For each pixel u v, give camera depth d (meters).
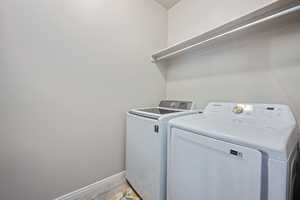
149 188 1.32
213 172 0.82
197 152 0.91
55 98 1.31
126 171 1.77
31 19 1.17
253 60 1.33
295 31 1.09
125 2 1.80
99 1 1.57
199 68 1.84
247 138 0.70
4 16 1.06
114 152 1.76
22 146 1.16
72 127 1.42
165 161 1.21
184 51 1.84
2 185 1.09
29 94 1.18
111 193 1.57
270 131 0.82
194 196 0.93
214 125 0.97
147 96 2.09
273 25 1.20
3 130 1.08
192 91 1.94
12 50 1.09
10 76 1.09
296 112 1.09
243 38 1.40
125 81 1.83
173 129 1.11
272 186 0.62
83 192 1.51
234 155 0.73
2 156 1.08
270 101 1.23
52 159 1.31
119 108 1.79
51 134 1.30
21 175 1.16
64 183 1.39
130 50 1.87
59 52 1.32
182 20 2.08
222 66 1.58
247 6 1.36
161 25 2.25
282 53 1.16
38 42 1.20
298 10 0.93
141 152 1.44
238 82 1.45
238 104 1.27
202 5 1.80
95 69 1.56
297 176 0.97
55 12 1.28
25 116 1.17
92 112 1.56
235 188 0.73
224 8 1.56
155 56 2.14
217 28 1.32
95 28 1.54
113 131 1.74
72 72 1.40
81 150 1.49
